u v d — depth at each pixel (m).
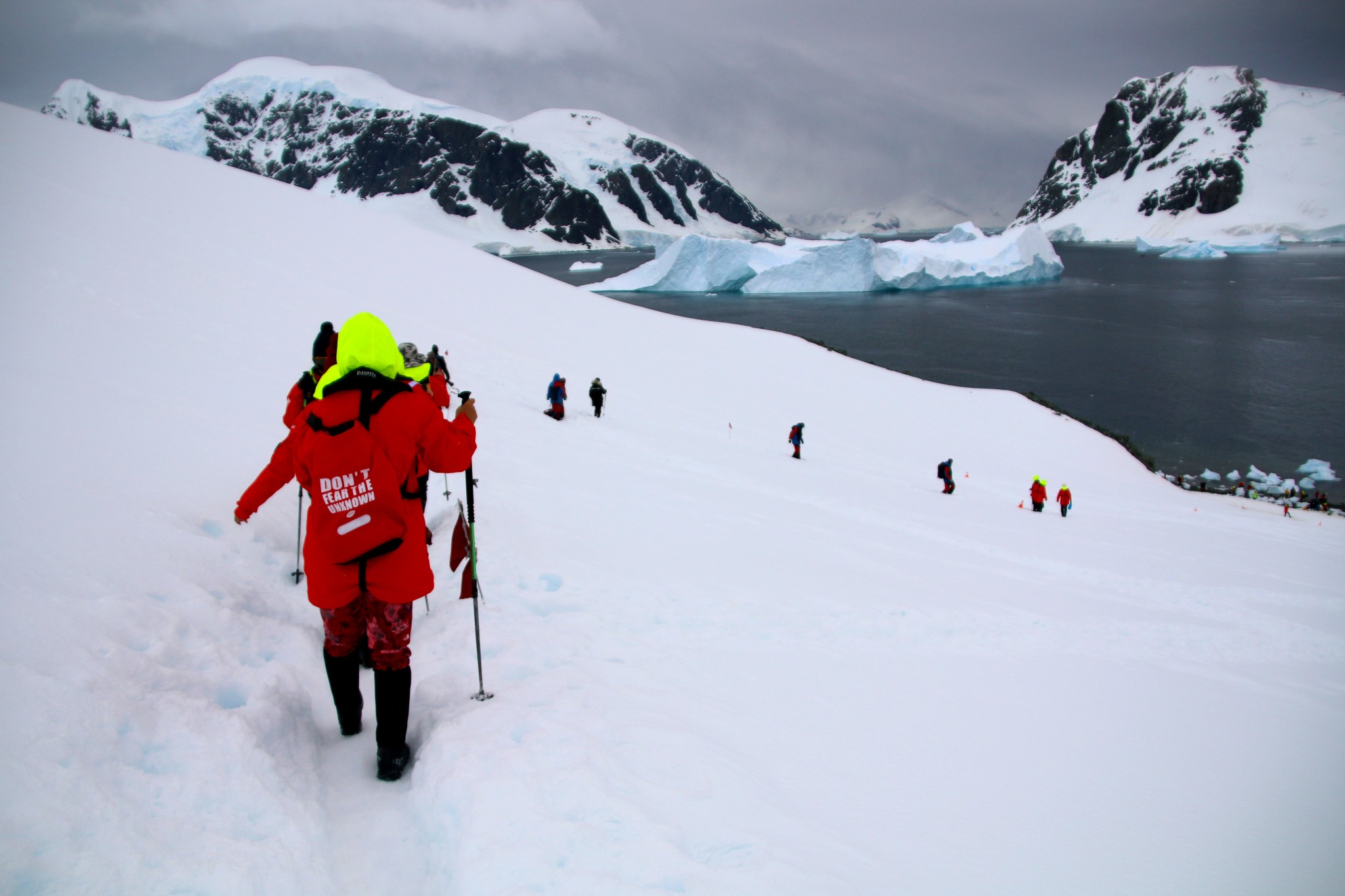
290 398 4.25
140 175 27.23
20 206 17.67
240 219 26.64
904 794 2.82
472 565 3.02
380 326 2.55
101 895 1.66
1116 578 10.67
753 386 26.66
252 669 2.99
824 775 2.87
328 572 2.52
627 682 3.60
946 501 16.38
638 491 10.14
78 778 1.92
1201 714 4.66
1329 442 32.81
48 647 2.38
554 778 2.32
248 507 2.69
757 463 16.36
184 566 3.56
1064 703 4.45
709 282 102.81
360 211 36.28
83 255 14.47
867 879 2.12
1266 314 74.81
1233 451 31.97
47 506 3.51
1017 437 26.84
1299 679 6.54
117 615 2.80
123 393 6.58
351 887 2.06
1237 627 8.59
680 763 2.65
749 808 2.43
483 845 1.99
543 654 3.80
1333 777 3.69
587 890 1.85
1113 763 3.52
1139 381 45.25
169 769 2.20
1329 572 13.80
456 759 2.43
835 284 101.31
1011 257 112.50
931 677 4.61
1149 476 25.69
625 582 5.86
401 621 2.60
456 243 37.16
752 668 4.24
